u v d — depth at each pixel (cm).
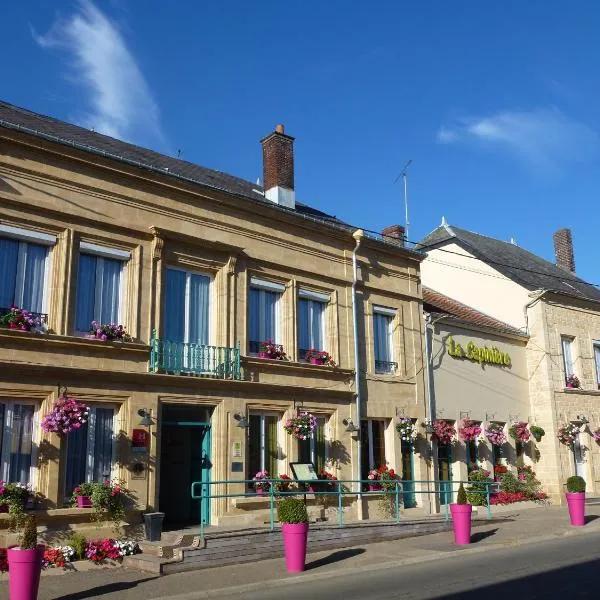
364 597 876
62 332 1202
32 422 1159
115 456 1235
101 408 1241
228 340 1438
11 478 1117
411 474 1764
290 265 1595
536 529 1533
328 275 1673
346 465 1606
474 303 2445
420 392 1830
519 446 2184
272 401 1488
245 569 1098
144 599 891
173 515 1445
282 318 1580
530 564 1103
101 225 1289
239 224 1512
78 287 1259
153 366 1296
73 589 952
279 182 1805
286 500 1120
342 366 1655
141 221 1349
